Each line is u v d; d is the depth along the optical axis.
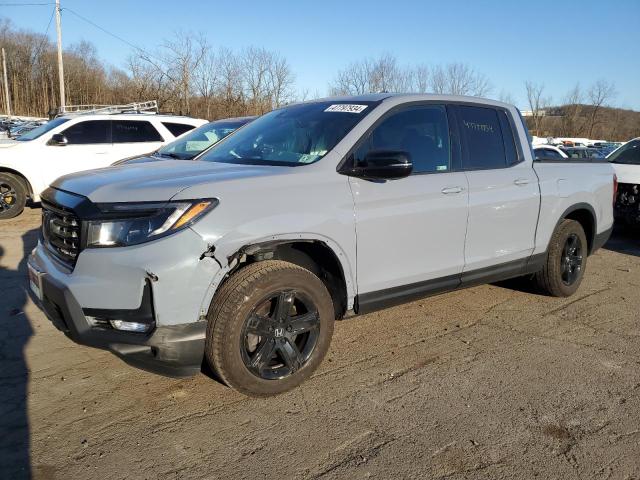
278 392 3.32
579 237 5.34
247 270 3.14
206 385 3.49
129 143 10.40
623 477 2.65
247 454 2.79
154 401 3.29
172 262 2.82
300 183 3.30
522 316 4.88
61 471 2.63
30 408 3.19
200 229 2.89
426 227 3.88
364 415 3.17
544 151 14.08
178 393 3.38
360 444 2.89
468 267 4.24
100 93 53.19
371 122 3.76
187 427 3.02
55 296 3.00
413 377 3.66
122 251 2.84
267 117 4.59
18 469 2.63
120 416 3.12
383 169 3.36
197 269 2.88
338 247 3.42
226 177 3.17
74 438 2.90
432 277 4.01
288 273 3.22
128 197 2.95
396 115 3.92
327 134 3.75
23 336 4.21
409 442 2.91
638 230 8.39
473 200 4.17
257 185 3.15
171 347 2.90
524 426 3.08
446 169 4.12
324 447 2.86
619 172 8.32
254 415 3.15
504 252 4.53
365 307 3.67
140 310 2.85
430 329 4.54
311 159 3.56
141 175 3.34
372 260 3.62
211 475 2.62
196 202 2.92
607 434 3.01
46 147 9.69
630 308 5.17
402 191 3.72
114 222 2.89
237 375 3.12
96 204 2.96
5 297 5.09
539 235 4.83
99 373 3.63
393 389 3.48
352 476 2.63
